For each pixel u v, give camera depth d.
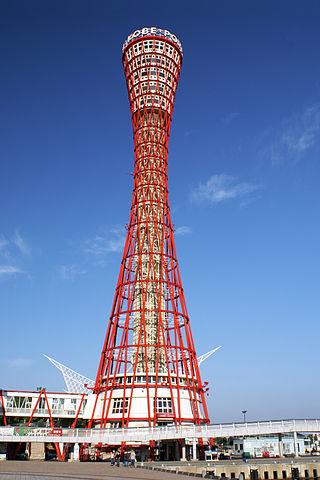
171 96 115.81
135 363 91.00
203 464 63.06
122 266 104.06
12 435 73.50
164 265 102.56
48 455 94.81
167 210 107.62
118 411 88.38
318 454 99.06
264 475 62.09
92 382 116.25
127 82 118.06
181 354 97.19
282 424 71.88
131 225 107.19
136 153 111.88
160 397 88.69
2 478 41.66
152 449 75.06
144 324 94.19
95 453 82.00
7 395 93.06
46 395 96.00
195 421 90.75
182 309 100.88
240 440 102.50
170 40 117.69
